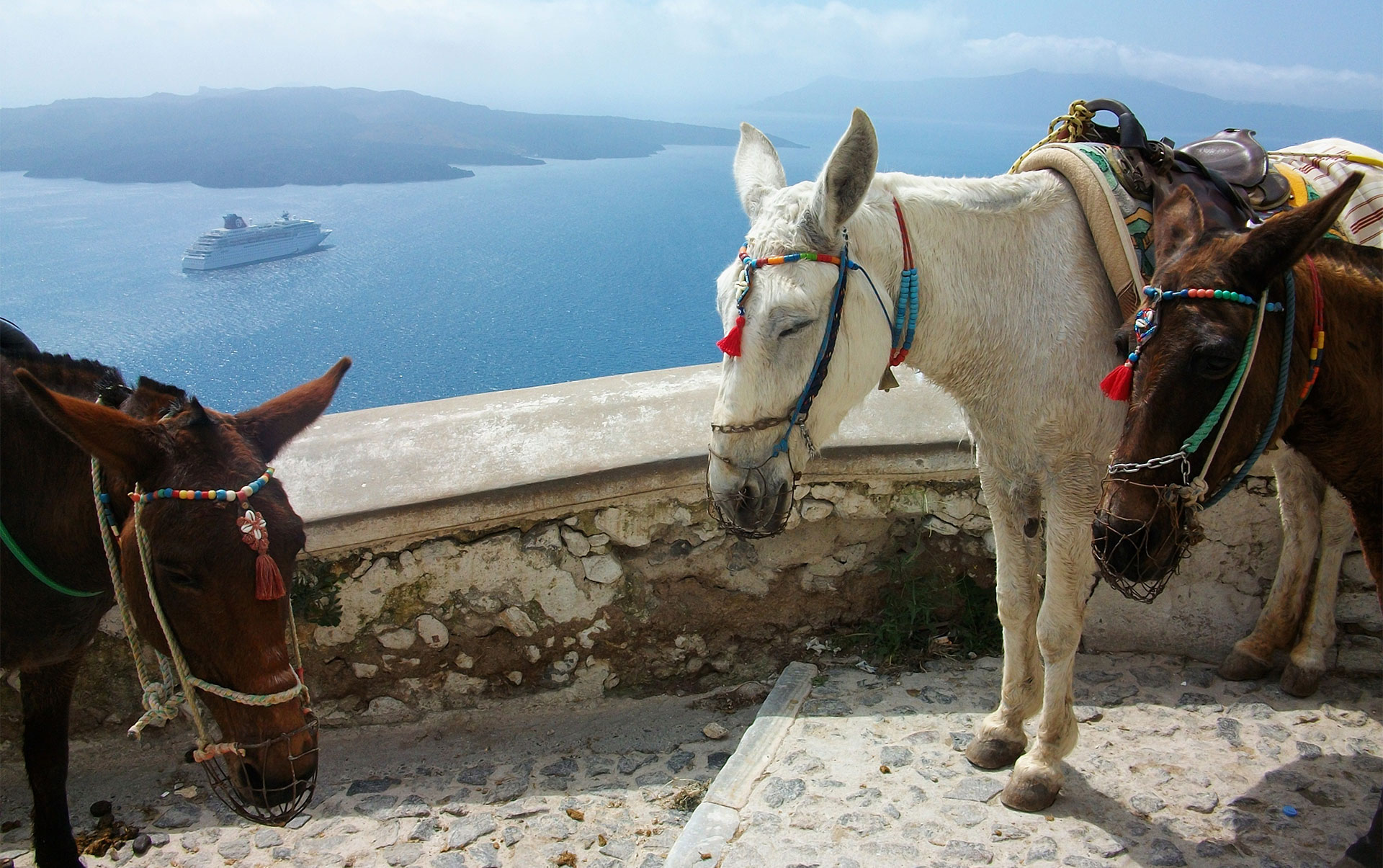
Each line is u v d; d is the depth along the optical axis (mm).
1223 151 2480
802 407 2125
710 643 3422
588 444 3248
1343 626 2984
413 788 2982
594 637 3340
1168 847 2279
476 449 3262
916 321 2301
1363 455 2016
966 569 3381
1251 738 2723
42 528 2137
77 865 2541
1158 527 1849
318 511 3016
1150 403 1799
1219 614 3143
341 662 3266
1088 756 2689
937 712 2979
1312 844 2258
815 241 2041
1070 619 2350
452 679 3324
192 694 1886
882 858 2309
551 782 2959
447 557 3176
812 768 2715
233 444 1878
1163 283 1822
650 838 2639
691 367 3881
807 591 3416
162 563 1766
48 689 2441
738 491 2141
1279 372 1844
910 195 2289
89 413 1709
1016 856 2289
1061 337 2217
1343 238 2350
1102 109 2395
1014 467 2396
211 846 2750
